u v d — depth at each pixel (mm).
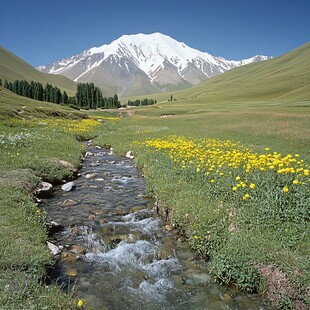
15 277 5895
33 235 7758
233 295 6406
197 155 14234
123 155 22812
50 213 10492
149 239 8867
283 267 6141
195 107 89688
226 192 9672
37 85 123562
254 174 9883
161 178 12625
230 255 6848
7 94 64562
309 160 16250
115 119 77375
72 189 13508
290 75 195250
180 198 10016
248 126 35156
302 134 27047
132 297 6316
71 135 32094
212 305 6113
